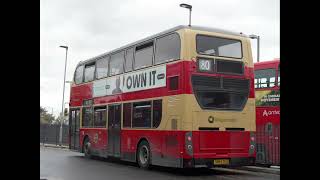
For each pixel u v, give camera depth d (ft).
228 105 42.78
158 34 46.47
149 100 46.73
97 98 61.52
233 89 43.27
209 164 41.11
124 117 52.54
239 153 42.96
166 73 43.78
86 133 64.59
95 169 48.55
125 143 51.83
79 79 69.00
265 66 53.11
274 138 49.42
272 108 50.52
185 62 41.01
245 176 42.52
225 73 42.96
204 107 41.29
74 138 69.26
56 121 177.78
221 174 44.57
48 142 139.85
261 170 47.98
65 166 52.49
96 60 63.31
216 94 42.22
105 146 57.72
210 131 41.47
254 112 44.37
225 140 42.22
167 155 42.63
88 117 64.39
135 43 51.60
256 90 53.42
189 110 40.52
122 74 53.98
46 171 45.91
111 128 56.13
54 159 64.75
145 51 48.88
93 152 61.87
